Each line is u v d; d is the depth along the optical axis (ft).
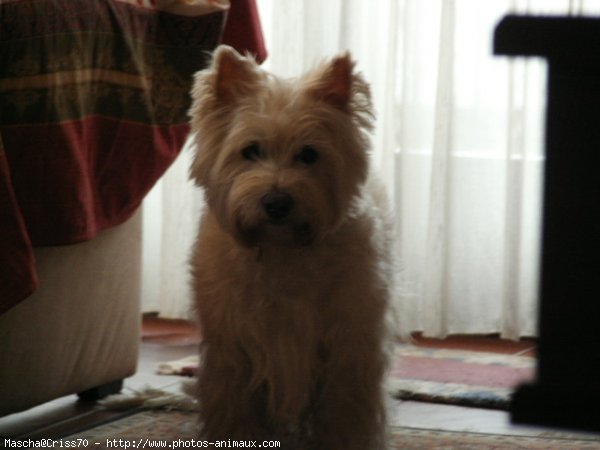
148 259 16.49
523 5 14.38
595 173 3.04
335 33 15.28
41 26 8.70
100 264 10.36
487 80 15.08
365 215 8.59
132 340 11.10
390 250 9.36
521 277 15.02
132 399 10.53
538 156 14.53
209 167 8.55
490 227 15.26
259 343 8.21
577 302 3.11
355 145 8.51
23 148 8.69
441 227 14.84
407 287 15.16
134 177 10.05
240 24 11.75
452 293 15.30
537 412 3.19
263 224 7.88
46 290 9.56
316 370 8.34
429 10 15.11
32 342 9.45
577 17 2.95
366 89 8.62
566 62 2.99
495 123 15.15
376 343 8.37
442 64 14.61
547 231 3.11
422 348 14.44
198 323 8.74
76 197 8.99
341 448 8.36
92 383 10.54
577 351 3.12
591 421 3.13
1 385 9.15
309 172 8.11
